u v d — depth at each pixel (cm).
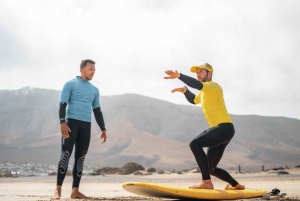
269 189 1205
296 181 2128
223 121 684
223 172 735
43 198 776
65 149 736
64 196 909
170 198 662
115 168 7981
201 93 714
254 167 16425
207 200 661
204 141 676
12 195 917
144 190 623
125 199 712
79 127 750
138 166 7838
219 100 692
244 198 709
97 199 710
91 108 771
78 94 749
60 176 734
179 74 662
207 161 680
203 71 716
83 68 763
